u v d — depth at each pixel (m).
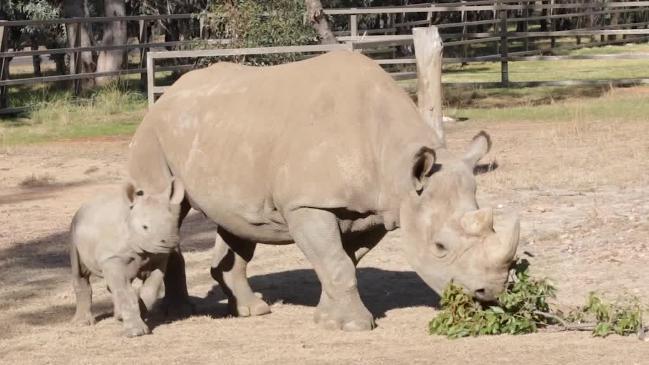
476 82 28.94
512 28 55.75
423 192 7.94
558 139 18.92
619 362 6.90
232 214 9.12
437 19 37.69
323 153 8.44
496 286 7.63
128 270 8.84
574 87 28.06
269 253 12.45
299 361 7.40
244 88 9.21
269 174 8.75
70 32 33.44
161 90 21.50
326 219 8.48
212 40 24.83
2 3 39.38
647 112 21.84
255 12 24.41
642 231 12.23
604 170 15.97
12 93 32.34
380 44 22.80
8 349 8.38
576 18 47.72
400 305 9.77
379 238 9.16
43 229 13.97
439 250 7.82
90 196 16.23
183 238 13.29
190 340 8.45
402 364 7.14
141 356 7.90
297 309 9.80
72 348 8.31
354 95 8.59
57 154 20.06
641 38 41.81
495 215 13.37
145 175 9.71
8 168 18.73
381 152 8.39
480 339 7.88
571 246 11.80
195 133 9.32
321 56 9.09
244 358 7.63
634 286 10.05
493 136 19.84
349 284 8.53
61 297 10.56
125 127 23.50
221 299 10.48
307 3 23.73
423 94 14.80
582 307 8.80
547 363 6.96
